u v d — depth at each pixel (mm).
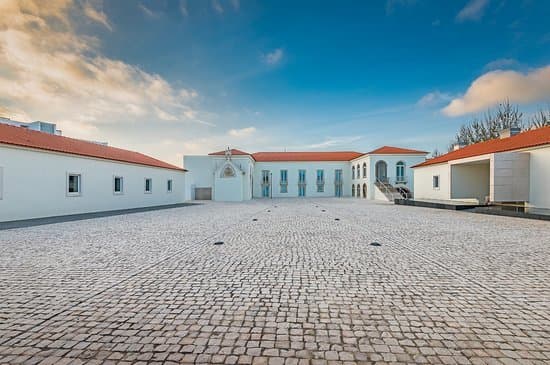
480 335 2951
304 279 4742
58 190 16469
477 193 21438
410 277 4828
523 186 16094
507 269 5281
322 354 2609
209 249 7062
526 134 19562
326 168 47219
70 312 3506
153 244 7715
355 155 48844
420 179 27891
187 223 12398
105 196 20250
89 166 18844
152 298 3943
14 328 3107
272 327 3121
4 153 13648
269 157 48781
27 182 14711
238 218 14430
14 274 5043
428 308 3605
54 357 2557
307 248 7137
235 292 4164
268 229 10461
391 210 19016
